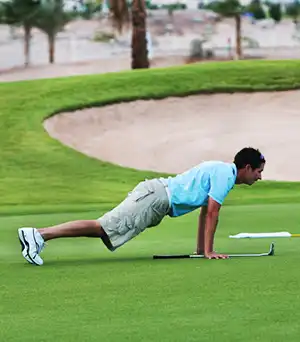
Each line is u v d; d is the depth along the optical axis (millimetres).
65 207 35094
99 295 13508
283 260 17078
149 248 20266
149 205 17828
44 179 48438
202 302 12750
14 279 15281
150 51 150125
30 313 12250
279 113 60469
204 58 154250
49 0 158625
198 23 188250
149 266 16625
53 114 58531
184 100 60938
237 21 167125
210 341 10461
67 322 11625
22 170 49969
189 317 11758
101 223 17797
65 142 56656
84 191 46125
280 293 13352
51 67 151000
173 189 17875
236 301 12781
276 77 63219
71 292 13844
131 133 58188
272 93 62000
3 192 45562
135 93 60812
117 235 17844
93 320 11711
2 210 33812
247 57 159125
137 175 49562
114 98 60125
